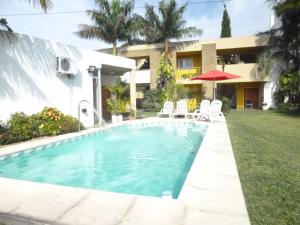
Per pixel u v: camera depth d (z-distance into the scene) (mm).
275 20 26062
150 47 28016
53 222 3229
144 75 29250
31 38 10172
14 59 9461
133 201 3814
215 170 5184
